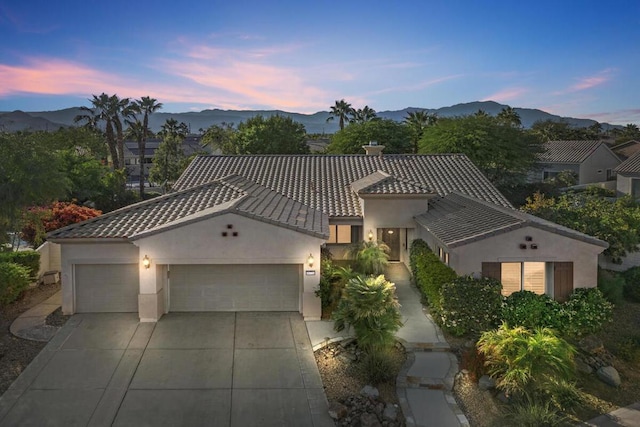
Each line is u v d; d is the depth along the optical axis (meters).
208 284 18.95
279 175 29.64
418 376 14.36
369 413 12.52
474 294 16.64
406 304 19.73
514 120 82.00
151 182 75.50
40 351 15.55
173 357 15.27
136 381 13.84
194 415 12.34
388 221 24.59
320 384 13.90
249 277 19.02
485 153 43.41
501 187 45.97
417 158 32.12
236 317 18.47
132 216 20.02
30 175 19.47
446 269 18.67
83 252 18.42
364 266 23.08
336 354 15.51
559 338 14.96
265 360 15.19
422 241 23.47
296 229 18.03
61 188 22.11
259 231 18.05
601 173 59.03
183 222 17.83
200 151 87.00
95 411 12.39
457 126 45.25
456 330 16.59
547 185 47.41
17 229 20.27
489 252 17.62
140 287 17.91
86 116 62.34
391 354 15.34
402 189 24.34
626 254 23.78
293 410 12.66
